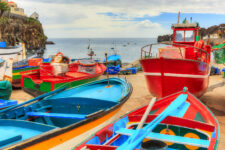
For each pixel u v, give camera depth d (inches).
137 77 805.9
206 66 368.5
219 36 4352.9
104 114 235.8
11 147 151.6
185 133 201.0
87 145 157.8
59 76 500.7
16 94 553.3
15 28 3767.2
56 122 284.5
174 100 238.2
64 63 557.0
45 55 2874.0
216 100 474.9
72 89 350.0
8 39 3506.4
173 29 482.0
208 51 435.8
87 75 533.0
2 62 549.3
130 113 223.8
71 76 509.7
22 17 4734.3
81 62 570.6
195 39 467.8
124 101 277.4
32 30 4131.4
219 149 249.1
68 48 4982.8
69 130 193.9
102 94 327.3
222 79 766.5
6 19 3811.5
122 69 888.9
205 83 399.9
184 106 242.4
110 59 1112.2
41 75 492.4
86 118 215.5
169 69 345.7
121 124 206.5
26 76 462.9
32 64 741.3
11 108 252.5
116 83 399.2
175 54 397.4
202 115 223.0
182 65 336.2
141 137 137.7
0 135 191.8
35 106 285.0
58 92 335.3
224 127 316.2
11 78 582.6
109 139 177.6
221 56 981.8
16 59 901.8
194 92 373.1
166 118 199.6
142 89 594.2
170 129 208.2
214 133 171.5
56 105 309.4
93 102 305.7
